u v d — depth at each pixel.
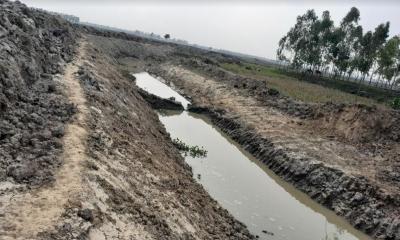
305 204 25.66
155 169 19.14
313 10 93.19
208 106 49.62
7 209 10.88
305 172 28.14
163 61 101.88
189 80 69.19
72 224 10.73
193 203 18.31
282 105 44.69
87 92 24.39
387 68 70.00
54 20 50.88
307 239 20.81
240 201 23.89
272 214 23.00
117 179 14.84
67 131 17.03
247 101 48.94
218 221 18.47
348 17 81.94
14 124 16.06
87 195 12.37
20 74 20.89
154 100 47.56
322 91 60.16
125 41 113.81
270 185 27.61
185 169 25.38
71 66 32.28
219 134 40.19
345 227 23.09
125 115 25.97
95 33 108.88
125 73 58.97
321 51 89.19
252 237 19.02
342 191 25.31
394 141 32.09
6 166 13.09
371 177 26.23
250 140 35.81
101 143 17.34
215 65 91.12
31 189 12.10
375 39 70.31
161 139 28.89
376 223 22.20
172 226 14.36
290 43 98.75
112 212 12.50
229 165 30.31
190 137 37.12
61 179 12.90
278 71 97.19
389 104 50.69
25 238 9.78
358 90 66.88
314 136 35.34
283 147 32.00
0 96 16.50
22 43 24.58
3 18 24.20
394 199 23.05
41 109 18.77
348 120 35.75
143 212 13.74
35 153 14.40
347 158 30.06
